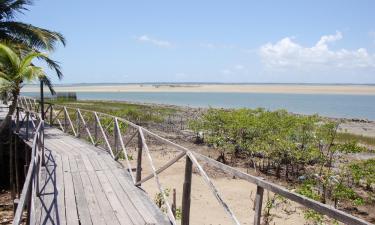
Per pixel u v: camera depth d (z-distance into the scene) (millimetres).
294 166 16453
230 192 12891
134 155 18094
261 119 19312
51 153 11898
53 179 8625
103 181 8555
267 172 15914
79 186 8086
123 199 7246
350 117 49562
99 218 6215
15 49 16062
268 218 10383
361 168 13523
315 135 17281
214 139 18766
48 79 18703
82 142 14477
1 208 12125
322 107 69000
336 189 12016
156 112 41250
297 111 58281
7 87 14125
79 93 156750
